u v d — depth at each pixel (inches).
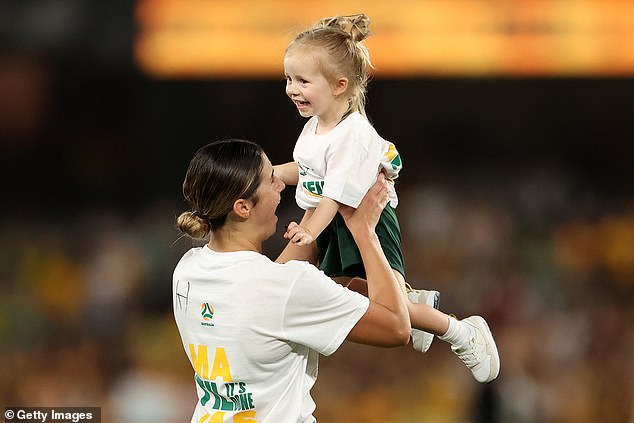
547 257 1731.1
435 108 2175.2
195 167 427.2
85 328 1565.0
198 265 436.8
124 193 2124.8
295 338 420.8
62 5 2100.1
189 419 1268.5
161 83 2114.9
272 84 2066.9
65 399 1360.7
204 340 433.4
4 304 1608.0
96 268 1680.6
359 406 1323.8
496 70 2062.0
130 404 1289.4
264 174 429.7
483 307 1541.6
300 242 427.2
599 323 1503.4
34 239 1803.6
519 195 2034.9
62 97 2137.1
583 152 2202.3
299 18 1994.3
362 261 460.8
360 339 432.1
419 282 1632.6
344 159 446.0
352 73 452.8
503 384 1290.6
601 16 2053.4
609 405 1354.6
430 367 1360.7
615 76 2142.0
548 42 2033.7
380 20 2018.9
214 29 2050.9
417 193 2010.3
